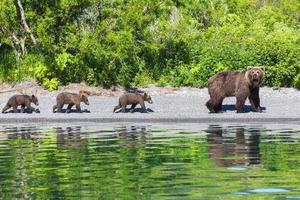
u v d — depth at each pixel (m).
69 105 34.19
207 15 49.66
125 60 42.72
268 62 41.75
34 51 43.28
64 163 17.53
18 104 34.00
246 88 32.56
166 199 12.96
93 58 41.81
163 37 45.16
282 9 53.88
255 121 29.70
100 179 15.13
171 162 17.52
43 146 21.19
